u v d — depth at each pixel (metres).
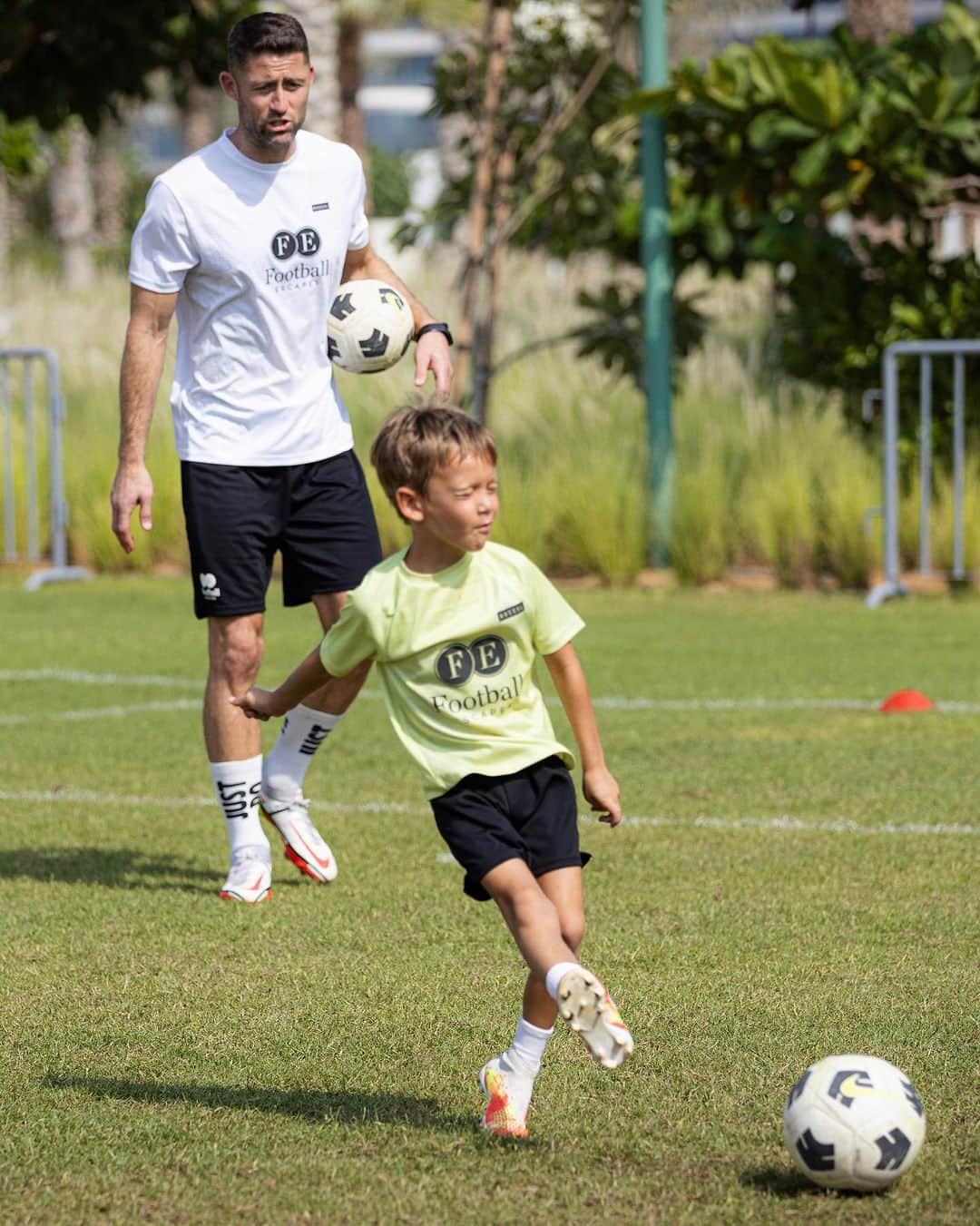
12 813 26.39
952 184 54.62
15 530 62.81
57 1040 15.94
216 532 21.59
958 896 20.98
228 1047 15.70
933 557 53.09
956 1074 14.67
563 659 13.89
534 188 62.94
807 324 56.75
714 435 58.75
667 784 27.78
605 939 19.19
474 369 61.06
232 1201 12.21
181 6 61.22
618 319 60.12
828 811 25.73
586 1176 12.58
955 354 50.53
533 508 57.00
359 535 22.22
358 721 34.50
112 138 148.38
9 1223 11.88
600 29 61.66
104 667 41.47
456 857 13.44
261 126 20.72
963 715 33.44
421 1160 12.93
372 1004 16.98
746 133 54.84
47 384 66.12
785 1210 11.91
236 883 21.33
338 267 21.75
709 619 48.34
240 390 21.56
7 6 58.28
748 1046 15.54
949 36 54.44
